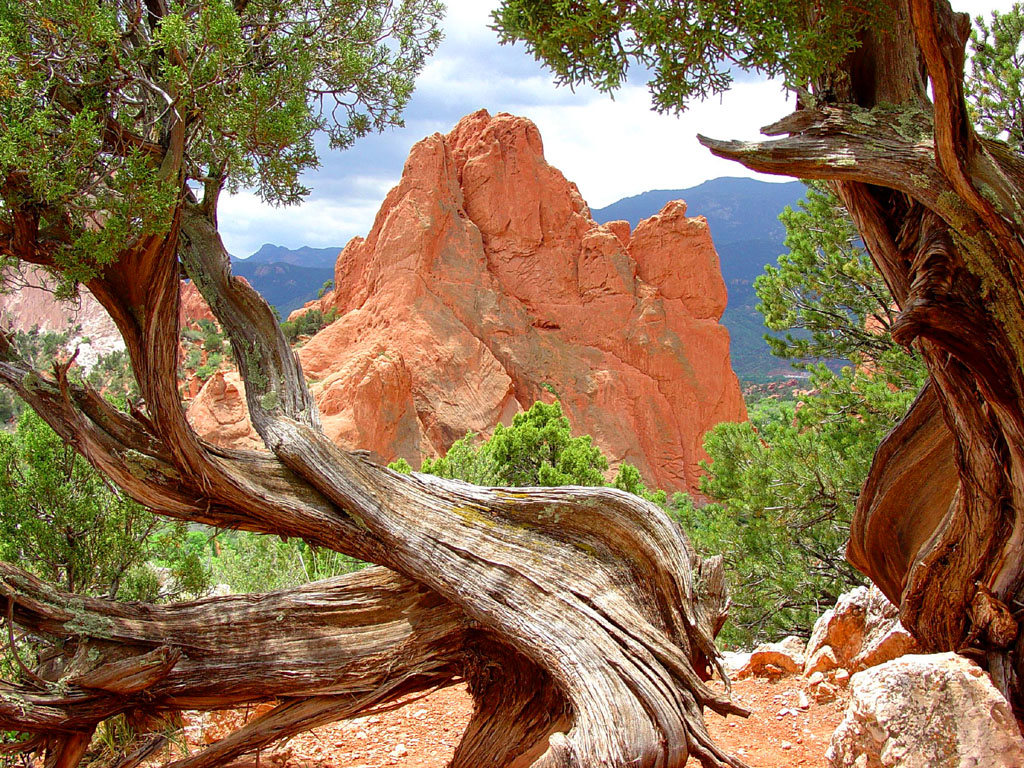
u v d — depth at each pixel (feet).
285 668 23.85
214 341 264.31
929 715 14.93
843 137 19.01
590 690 20.34
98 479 31.24
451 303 232.73
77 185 21.76
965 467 21.54
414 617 24.43
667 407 242.99
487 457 91.35
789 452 57.16
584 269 251.39
